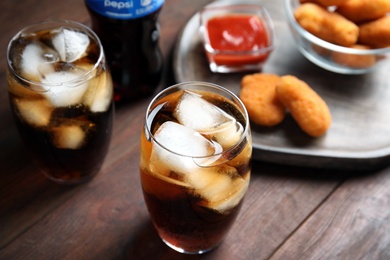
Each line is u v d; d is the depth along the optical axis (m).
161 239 0.65
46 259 0.63
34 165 0.69
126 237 0.65
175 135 0.57
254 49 0.80
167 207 0.58
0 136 0.71
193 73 0.77
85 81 0.61
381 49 0.75
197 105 0.59
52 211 0.66
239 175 0.57
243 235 0.65
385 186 0.69
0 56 0.76
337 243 0.64
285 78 0.72
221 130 0.58
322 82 0.77
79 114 0.62
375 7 0.75
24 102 0.61
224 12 0.82
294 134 0.71
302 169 0.70
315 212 0.67
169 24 0.81
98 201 0.67
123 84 0.74
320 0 0.77
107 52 0.73
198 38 0.80
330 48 0.75
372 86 0.77
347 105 0.75
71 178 0.67
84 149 0.64
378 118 0.74
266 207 0.67
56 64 0.62
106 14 0.68
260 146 0.69
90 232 0.65
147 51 0.73
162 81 0.77
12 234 0.65
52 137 0.62
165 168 0.55
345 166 0.70
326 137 0.71
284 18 0.83
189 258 0.63
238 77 0.77
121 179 0.69
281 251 0.64
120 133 0.72
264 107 0.72
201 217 0.58
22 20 0.79
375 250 0.64
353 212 0.67
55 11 0.81
